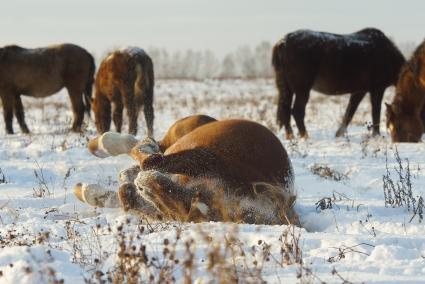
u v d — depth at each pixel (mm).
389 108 21812
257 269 6543
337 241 8078
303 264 7094
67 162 16344
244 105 37625
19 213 10688
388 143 20250
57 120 29688
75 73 27719
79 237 8547
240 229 8609
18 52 27109
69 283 6398
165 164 9500
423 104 21891
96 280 6504
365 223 9602
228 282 6156
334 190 12375
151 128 23078
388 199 11492
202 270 6742
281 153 9672
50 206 11633
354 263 7191
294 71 23484
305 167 15602
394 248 7613
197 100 42156
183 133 10797
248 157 9336
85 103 29047
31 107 39688
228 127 9617
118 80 22875
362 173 14719
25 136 23734
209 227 8438
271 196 9250
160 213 9414
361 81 24078
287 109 23641
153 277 6246
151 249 7613
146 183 8875
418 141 21766
